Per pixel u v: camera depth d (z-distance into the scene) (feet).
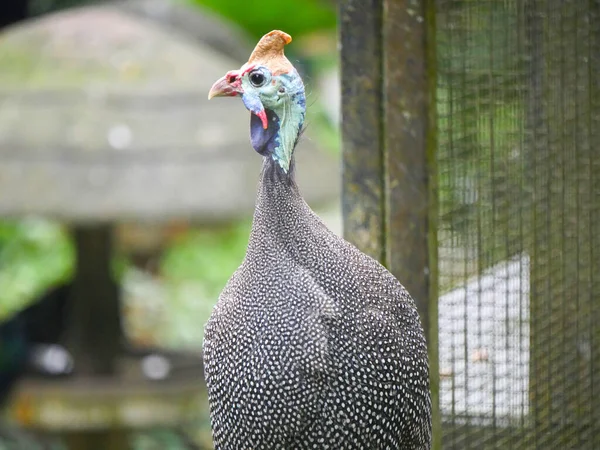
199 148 38.91
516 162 27.02
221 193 38.19
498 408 27.12
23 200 37.60
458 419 26.81
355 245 26.35
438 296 26.32
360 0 25.72
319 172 41.50
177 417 41.65
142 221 37.83
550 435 28.17
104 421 41.24
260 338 21.86
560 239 28.30
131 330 59.06
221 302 22.61
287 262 22.06
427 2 25.30
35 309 47.32
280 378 21.75
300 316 21.76
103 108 39.37
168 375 43.96
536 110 27.14
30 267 63.21
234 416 22.41
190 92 40.42
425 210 25.76
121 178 37.86
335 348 21.76
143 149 38.45
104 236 43.32
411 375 22.68
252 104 21.90
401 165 25.79
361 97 25.95
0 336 45.88
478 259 26.71
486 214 26.73
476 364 26.89
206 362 22.79
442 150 26.27
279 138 22.18
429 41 25.48
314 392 21.77
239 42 59.16
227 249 70.18
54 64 41.24
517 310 27.27
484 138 26.63
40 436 47.14
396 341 22.33
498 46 26.43
